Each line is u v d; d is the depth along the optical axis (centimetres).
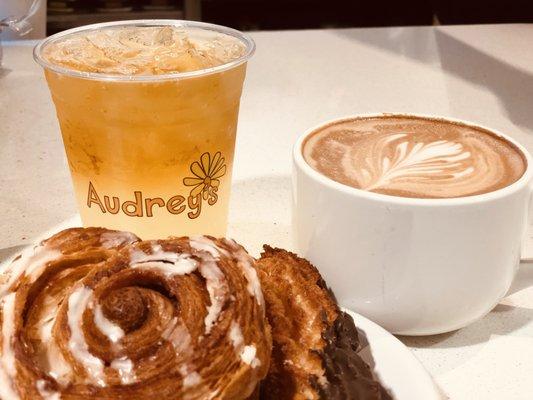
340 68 56
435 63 57
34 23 63
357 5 104
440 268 20
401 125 26
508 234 21
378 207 20
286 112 46
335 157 23
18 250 28
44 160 38
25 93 49
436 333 23
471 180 22
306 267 20
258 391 16
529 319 24
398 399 19
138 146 23
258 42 62
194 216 25
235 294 15
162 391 14
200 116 23
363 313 22
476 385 21
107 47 24
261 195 34
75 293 15
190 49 24
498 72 54
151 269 15
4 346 15
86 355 14
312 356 17
